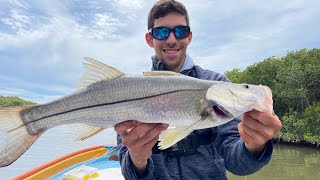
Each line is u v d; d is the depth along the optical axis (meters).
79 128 0.55
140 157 0.53
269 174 3.45
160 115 0.53
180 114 0.53
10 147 0.52
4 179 1.91
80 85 0.56
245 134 0.48
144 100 0.54
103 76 0.55
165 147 0.52
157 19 0.70
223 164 0.63
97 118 0.55
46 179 1.12
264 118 0.46
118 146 0.67
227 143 0.60
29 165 2.23
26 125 0.54
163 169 0.61
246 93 0.50
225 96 0.52
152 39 0.74
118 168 1.25
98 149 1.59
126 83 0.54
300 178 3.26
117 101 0.54
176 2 0.69
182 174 0.61
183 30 0.70
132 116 0.54
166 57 0.70
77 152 1.46
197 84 0.54
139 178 0.56
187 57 0.72
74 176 1.08
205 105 0.53
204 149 0.62
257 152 0.52
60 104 0.56
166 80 0.54
